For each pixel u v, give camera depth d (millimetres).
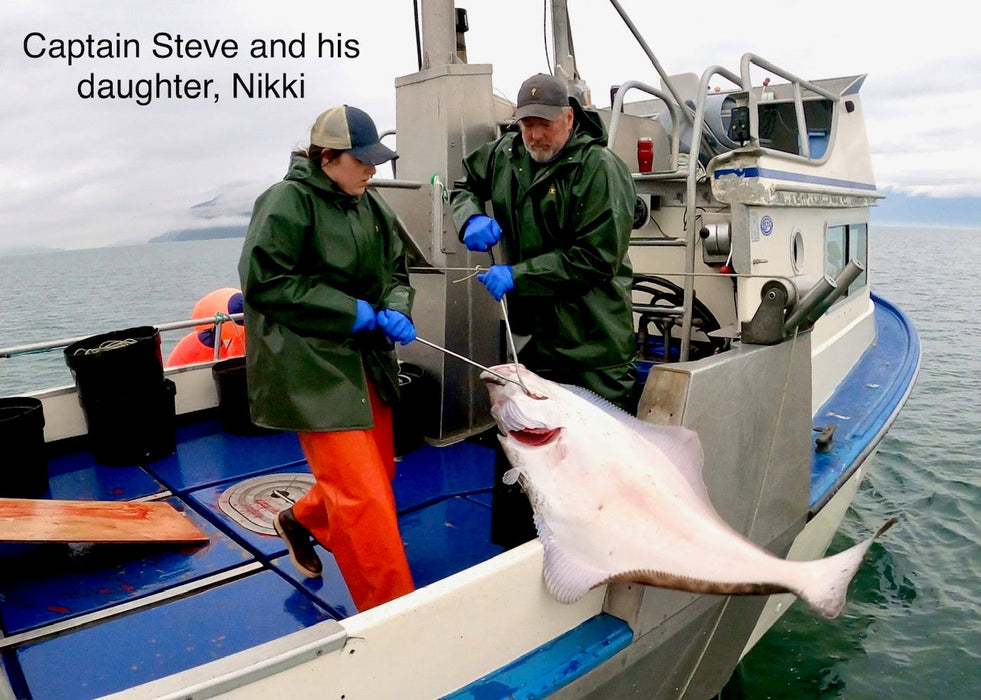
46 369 16828
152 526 3455
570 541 2391
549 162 3230
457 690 2293
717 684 3955
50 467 4387
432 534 3629
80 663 2623
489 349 4875
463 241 3400
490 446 4730
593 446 2430
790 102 6008
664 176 4676
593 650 2553
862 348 6793
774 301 3293
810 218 5184
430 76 4492
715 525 2277
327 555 3430
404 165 4730
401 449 4582
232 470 4367
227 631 2826
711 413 2910
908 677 4801
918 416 10492
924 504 7434
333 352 2664
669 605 2865
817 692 4676
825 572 1971
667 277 5156
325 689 1973
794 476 3660
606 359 3354
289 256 2570
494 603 2336
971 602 5633
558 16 5383
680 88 6758
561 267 3092
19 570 3262
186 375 5031
